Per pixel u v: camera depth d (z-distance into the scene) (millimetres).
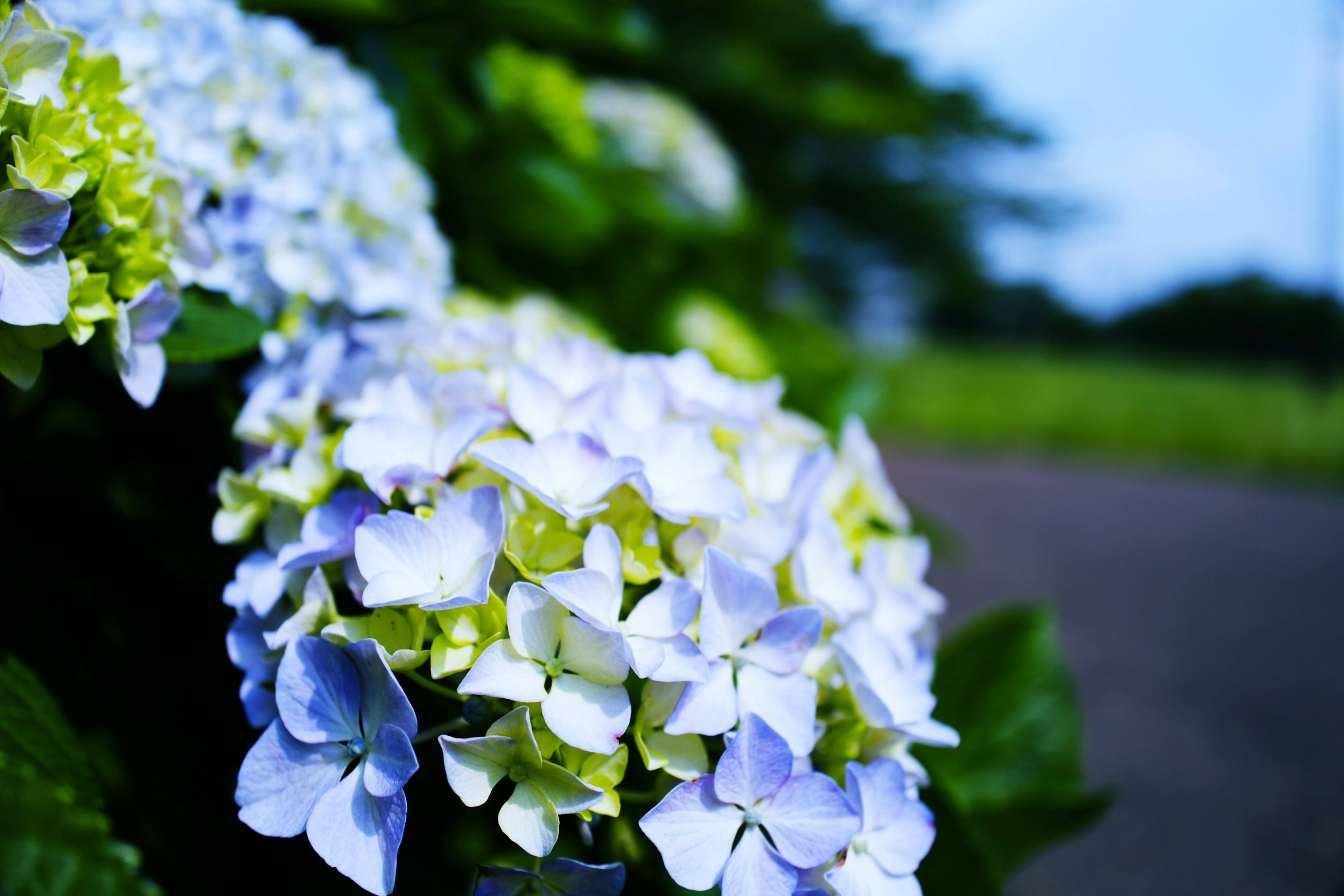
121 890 272
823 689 319
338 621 299
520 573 302
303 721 287
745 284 950
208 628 396
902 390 3547
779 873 287
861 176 6641
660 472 322
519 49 738
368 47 559
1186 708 987
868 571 350
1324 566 1585
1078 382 4496
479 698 291
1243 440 2805
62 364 386
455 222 659
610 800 284
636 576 302
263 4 519
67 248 320
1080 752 420
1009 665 427
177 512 404
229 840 368
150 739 372
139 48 372
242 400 414
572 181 657
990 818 396
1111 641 1171
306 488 329
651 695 297
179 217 340
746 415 359
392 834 278
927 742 315
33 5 324
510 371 332
